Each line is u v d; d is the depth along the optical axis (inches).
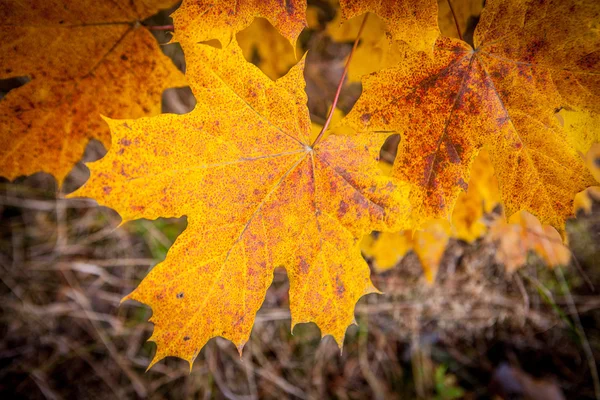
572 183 8.3
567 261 13.7
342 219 8.4
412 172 8.4
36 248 16.7
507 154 8.4
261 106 8.0
